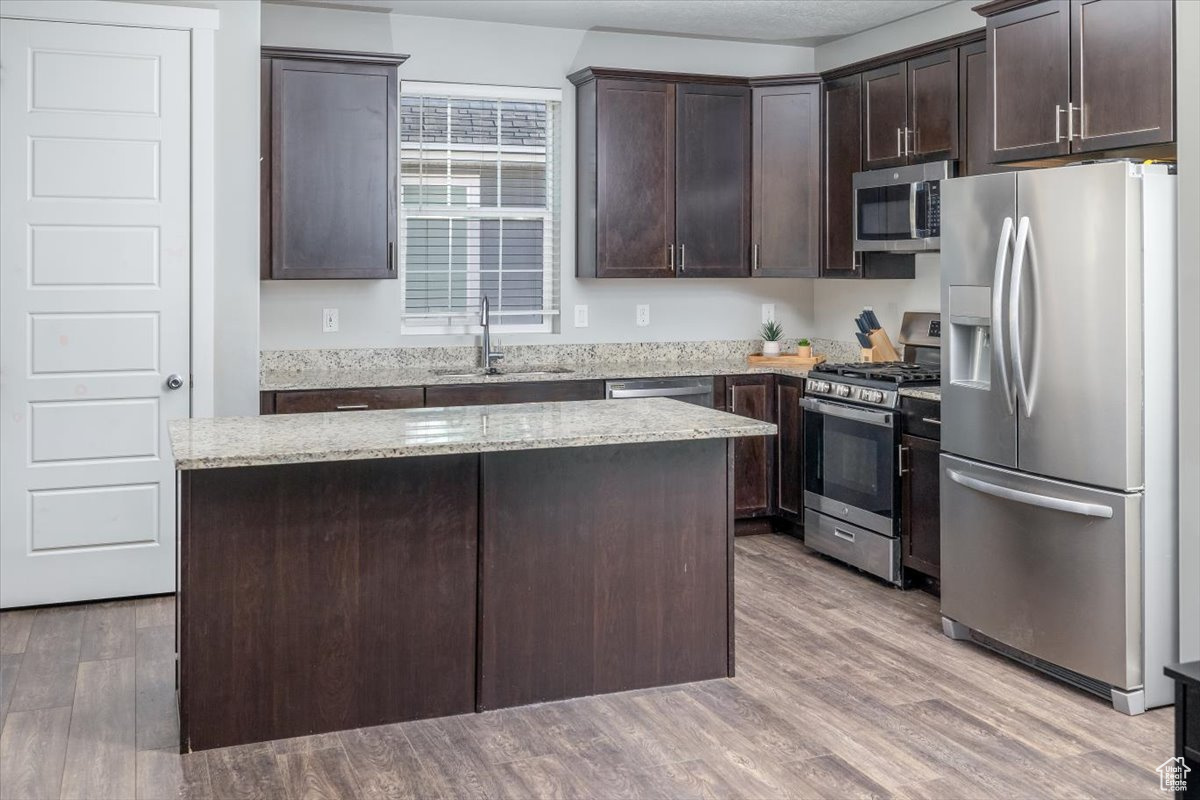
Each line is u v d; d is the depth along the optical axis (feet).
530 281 18.13
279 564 9.53
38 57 13.21
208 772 9.00
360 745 9.54
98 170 13.56
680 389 16.80
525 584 10.35
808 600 13.99
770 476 17.54
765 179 17.71
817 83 17.42
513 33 17.42
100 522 13.89
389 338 17.10
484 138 17.58
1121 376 9.92
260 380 15.20
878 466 14.56
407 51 16.83
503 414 11.42
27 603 13.66
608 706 10.43
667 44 18.29
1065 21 11.82
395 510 9.86
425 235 17.40
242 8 14.17
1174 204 10.00
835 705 10.43
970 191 11.57
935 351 16.20
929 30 16.43
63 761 9.19
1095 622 10.36
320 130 15.38
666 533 10.84
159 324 13.97
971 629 12.07
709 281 19.10
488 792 8.63
